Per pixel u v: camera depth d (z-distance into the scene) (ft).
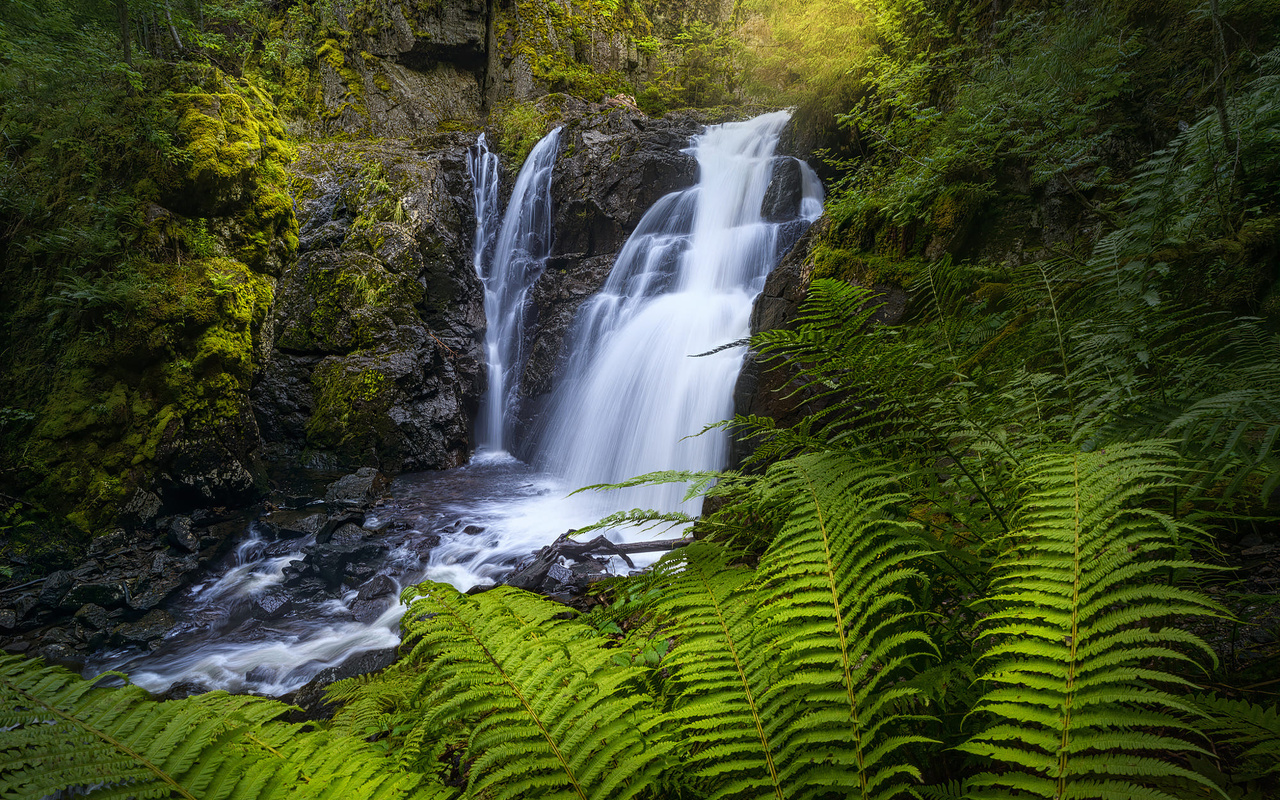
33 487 29.09
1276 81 14.20
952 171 24.98
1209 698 4.53
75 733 3.48
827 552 4.85
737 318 36.50
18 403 30.81
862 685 4.59
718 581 5.80
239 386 36.27
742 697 4.45
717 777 4.41
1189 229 13.38
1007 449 6.03
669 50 72.43
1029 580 4.31
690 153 50.01
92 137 35.47
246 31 64.03
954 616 5.24
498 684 4.61
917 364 5.91
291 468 38.93
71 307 32.01
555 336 46.11
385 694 8.82
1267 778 4.23
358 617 24.54
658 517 7.34
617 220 49.42
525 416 46.52
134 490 30.48
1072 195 21.97
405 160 50.80
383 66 62.23
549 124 58.44
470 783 4.02
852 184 33.42
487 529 31.17
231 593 26.37
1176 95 20.51
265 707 5.06
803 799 3.92
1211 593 7.38
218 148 37.76
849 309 5.60
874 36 35.76
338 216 46.42
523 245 53.67
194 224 37.09
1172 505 5.40
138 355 32.22
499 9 65.51
